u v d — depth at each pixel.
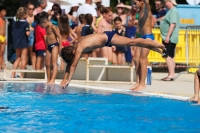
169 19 26.14
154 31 32.12
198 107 15.63
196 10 33.75
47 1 35.12
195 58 28.84
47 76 24.25
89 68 26.42
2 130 11.91
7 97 18.27
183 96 18.33
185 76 30.59
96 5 33.22
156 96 18.59
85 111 14.90
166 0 26.36
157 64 34.88
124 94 19.25
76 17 30.31
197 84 16.91
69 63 18.77
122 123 12.88
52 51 23.86
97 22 29.77
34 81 25.20
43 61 29.84
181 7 33.69
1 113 14.50
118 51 29.12
